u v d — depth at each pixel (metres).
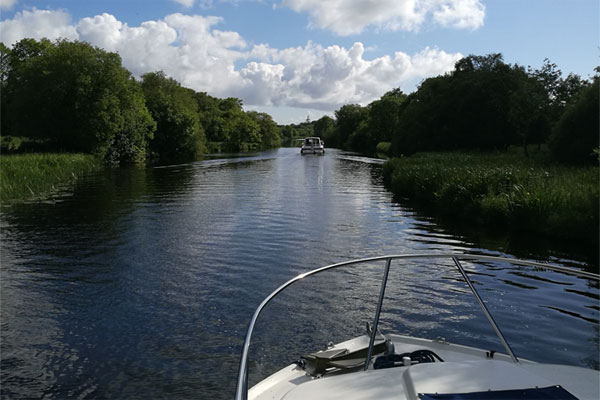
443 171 20.88
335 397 2.65
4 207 18.02
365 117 135.12
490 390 2.49
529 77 36.38
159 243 11.67
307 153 74.00
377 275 8.75
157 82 84.81
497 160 29.72
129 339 6.03
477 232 13.43
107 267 9.51
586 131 26.56
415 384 2.56
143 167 44.47
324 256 10.38
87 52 48.28
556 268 3.69
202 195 21.83
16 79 54.62
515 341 5.68
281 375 3.60
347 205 18.72
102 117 48.09
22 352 5.72
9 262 9.94
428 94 62.53
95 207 17.92
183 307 7.17
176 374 5.11
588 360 5.14
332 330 6.14
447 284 8.16
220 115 123.94
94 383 4.96
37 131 47.78
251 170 39.53
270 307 7.06
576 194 13.97
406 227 14.09
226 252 10.73
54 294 7.85
